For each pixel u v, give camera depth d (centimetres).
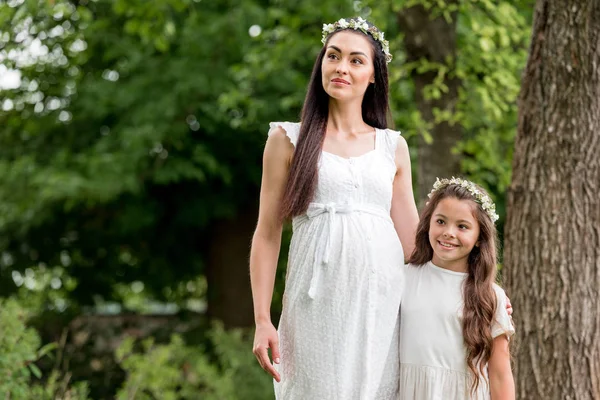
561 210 416
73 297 1181
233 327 1141
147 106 958
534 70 428
